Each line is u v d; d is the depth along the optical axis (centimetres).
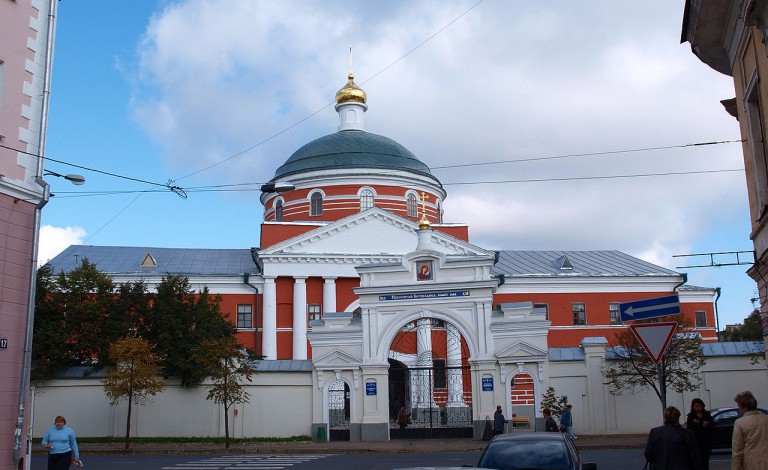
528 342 3475
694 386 3366
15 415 1680
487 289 3566
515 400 3641
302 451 3047
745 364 3425
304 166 5475
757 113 1401
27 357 1709
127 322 3738
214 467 2389
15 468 1658
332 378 3600
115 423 3528
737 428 1009
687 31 1553
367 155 5441
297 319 4806
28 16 1803
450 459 2612
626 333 3556
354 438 3503
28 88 1786
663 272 5475
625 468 2205
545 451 1173
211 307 4006
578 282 5312
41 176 1792
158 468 2364
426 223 3753
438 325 3741
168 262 5281
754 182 1416
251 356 3734
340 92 5981
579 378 3500
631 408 3459
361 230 5003
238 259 5431
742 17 1309
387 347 3594
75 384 3559
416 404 3922
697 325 5381
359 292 3650
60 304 3794
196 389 3606
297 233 5069
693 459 1141
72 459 1647
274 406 3597
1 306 1675
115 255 5356
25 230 1753
